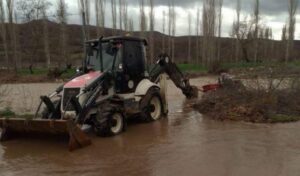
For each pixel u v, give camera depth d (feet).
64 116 31.53
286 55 156.66
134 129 35.63
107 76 34.58
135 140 31.42
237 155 26.07
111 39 36.19
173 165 24.61
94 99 32.35
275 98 39.68
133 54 37.91
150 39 164.45
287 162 24.21
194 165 24.39
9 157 28.07
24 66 158.51
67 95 32.65
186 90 52.31
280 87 42.93
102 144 30.50
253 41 164.45
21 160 27.22
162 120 39.70
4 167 25.82
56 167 25.34
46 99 32.17
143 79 39.17
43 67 153.89
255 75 44.75
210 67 120.67
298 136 30.66
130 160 26.08
